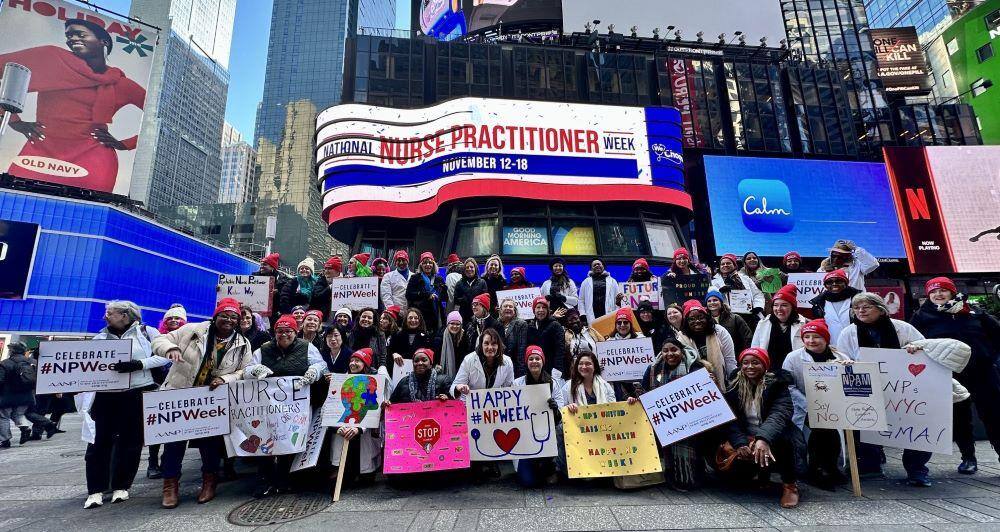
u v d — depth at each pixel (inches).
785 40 1676.9
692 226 1149.1
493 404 194.9
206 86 5625.0
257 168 3727.9
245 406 186.2
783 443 159.5
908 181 1059.9
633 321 257.4
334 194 612.1
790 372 180.9
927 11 2429.9
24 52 1113.4
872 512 148.7
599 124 646.5
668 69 1293.1
